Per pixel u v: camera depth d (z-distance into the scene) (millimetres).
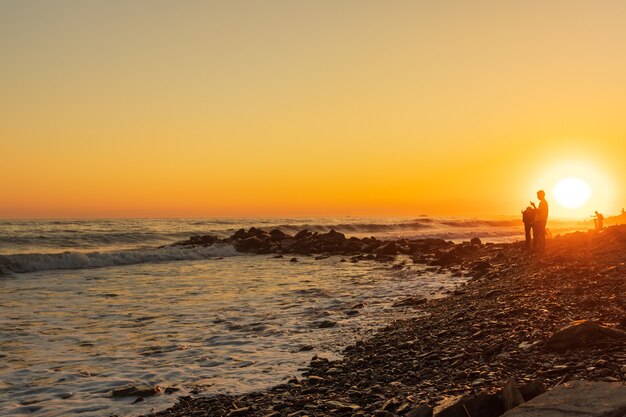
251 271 31203
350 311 17016
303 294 21375
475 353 9688
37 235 51594
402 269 31703
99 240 51594
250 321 15875
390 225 80188
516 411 5188
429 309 16656
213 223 89500
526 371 8141
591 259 21266
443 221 96375
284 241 49812
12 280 26766
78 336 14086
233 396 9211
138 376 10617
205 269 32531
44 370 11055
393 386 8609
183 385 9969
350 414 7535
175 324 15555
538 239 29219
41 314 17203
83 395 9547
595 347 8477
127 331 14664
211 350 12555
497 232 76125
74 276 28594
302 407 8172
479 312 13867
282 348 12594
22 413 8727
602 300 12531
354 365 10500
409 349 11117
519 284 17906
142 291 22500
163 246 48438
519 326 11211
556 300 13500
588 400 5145
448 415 5945
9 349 12758
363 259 39406
